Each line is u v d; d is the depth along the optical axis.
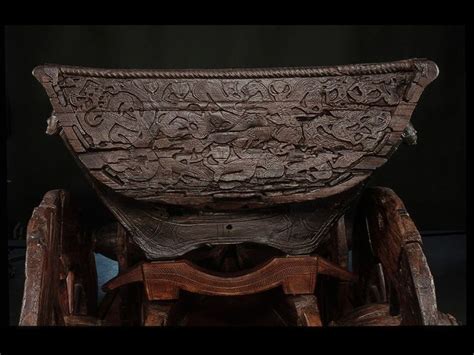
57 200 1.75
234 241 1.78
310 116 1.54
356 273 2.18
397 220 1.75
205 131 1.54
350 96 1.54
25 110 2.92
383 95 1.54
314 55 2.81
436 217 3.21
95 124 1.53
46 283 1.62
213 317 2.25
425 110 3.04
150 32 2.77
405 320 1.73
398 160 3.12
